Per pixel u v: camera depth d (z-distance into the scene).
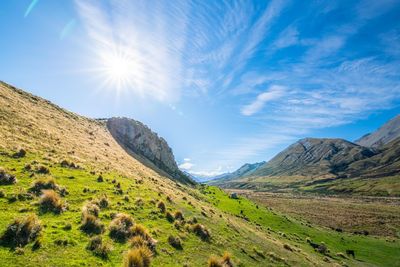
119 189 33.53
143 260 17.44
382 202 186.62
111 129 115.31
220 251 26.83
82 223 20.44
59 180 29.41
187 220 32.38
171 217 30.23
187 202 45.09
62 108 88.69
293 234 64.88
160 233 24.81
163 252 21.34
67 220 20.70
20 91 73.56
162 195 40.97
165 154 138.88
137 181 45.22
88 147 57.84
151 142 130.00
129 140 117.62
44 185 25.16
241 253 29.17
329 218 111.31
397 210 138.00
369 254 61.16
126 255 17.06
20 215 18.95
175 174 126.56
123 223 22.25
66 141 51.09
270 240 43.47
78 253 16.73
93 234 19.67
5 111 46.53
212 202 81.06
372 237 80.88
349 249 61.97
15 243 15.60
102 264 16.36
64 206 22.84
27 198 22.09
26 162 31.06
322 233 73.44
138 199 31.92
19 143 36.62
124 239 20.44
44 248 16.09
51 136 48.00
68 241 17.55
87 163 42.66
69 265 15.22
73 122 78.31
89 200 26.58
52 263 14.93
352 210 135.62
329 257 51.25
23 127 44.31
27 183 25.12
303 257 40.22
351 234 82.19
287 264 32.03
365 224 101.12
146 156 117.88
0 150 31.59
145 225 25.34
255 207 91.81
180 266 20.05
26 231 16.70
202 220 35.56
